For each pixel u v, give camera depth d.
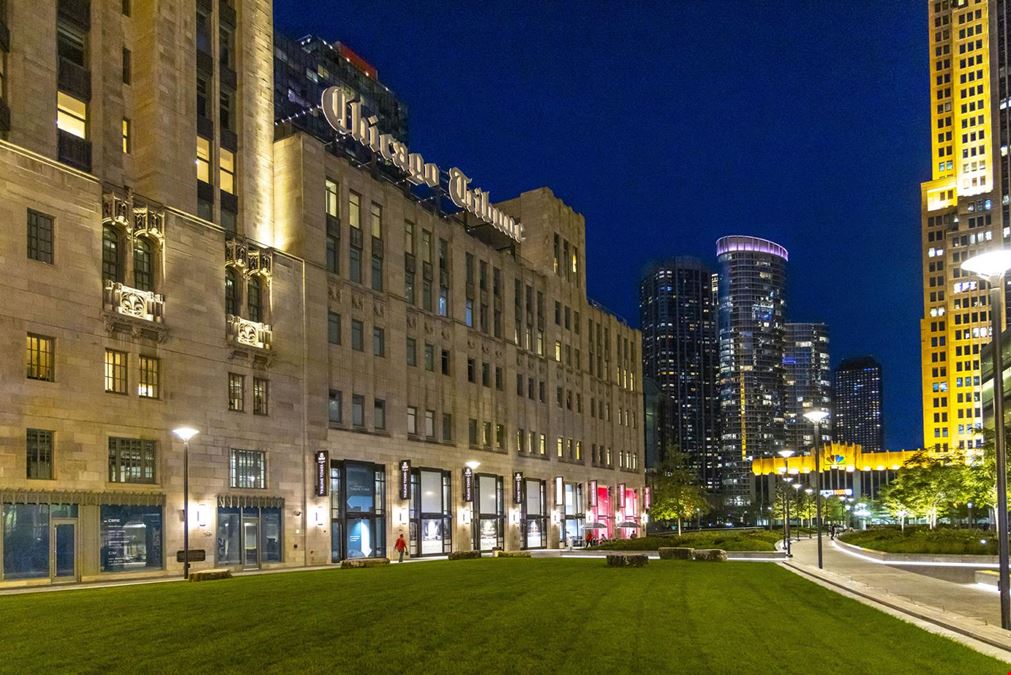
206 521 45.47
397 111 165.75
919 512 95.00
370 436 59.56
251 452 49.53
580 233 100.00
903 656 16.41
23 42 40.91
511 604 23.64
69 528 38.44
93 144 44.44
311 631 18.27
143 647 16.28
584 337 98.06
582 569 39.41
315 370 54.81
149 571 41.84
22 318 37.44
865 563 49.56
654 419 196.25
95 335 40.75
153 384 43.81
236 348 48.75
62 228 39.69
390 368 62.75
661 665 15.14
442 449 68.00
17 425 36.75
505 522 76.81
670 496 115.12
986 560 49.44
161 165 46.94
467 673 14.30
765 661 15.69
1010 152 190.12
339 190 59.72
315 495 53.28
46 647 16.27
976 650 17.16
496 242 89.50
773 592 29.05
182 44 49.59
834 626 20.50
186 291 46.00
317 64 139.50
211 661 14.99
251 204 54.09
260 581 32.72
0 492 35.38
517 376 82.31
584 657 15.80
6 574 35.59
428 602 23.92
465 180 78.44
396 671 14.38
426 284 69.31
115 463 41.22
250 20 56.00
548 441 86.88
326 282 57.03
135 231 43.66
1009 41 191.62
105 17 46.62
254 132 55.16
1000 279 20.84
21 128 40.41
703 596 26.95
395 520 61.03
